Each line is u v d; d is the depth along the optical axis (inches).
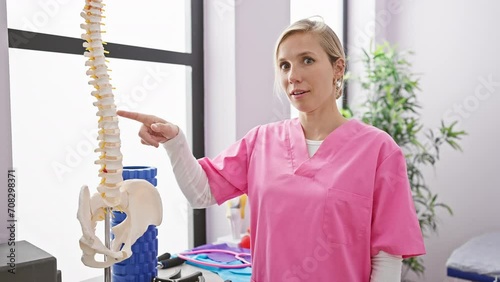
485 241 85.3
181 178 40.8
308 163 41.0
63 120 55.3
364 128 41.8
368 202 38.5
